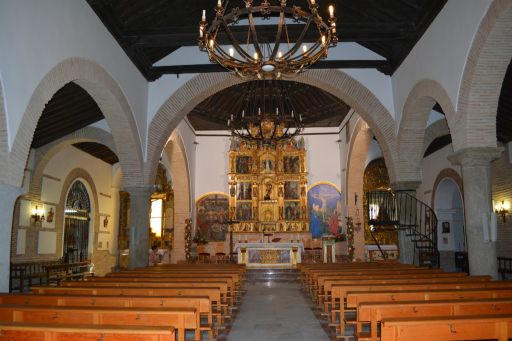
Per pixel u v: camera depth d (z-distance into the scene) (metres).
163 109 14.37
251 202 24.86
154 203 24.59
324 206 25.17
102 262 21.53
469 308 5.54
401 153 13.62
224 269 12.65
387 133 14.01
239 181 25.11
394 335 4.55
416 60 11.80
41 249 16.52
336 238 21.94
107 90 11.12
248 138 17.08
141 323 5.39
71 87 12.87
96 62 10.38
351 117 21.95
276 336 7.88
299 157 25.17
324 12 12.62
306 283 13.63
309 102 22.36
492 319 4.62
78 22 9.51
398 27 11.62
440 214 20.41
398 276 9.32
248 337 7.82
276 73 8.92
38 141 15.84
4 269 7.32
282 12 7.93
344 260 23.11
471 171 9.19
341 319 7.44
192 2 11.98
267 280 17.06
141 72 13.83
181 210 23.67
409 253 13.88
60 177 17.94
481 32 8.32
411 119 12.78
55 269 15.75
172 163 23.16
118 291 7.60
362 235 22.59
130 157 13.46
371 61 13.88
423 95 11.32
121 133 12.93
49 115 14.10
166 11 11.90
